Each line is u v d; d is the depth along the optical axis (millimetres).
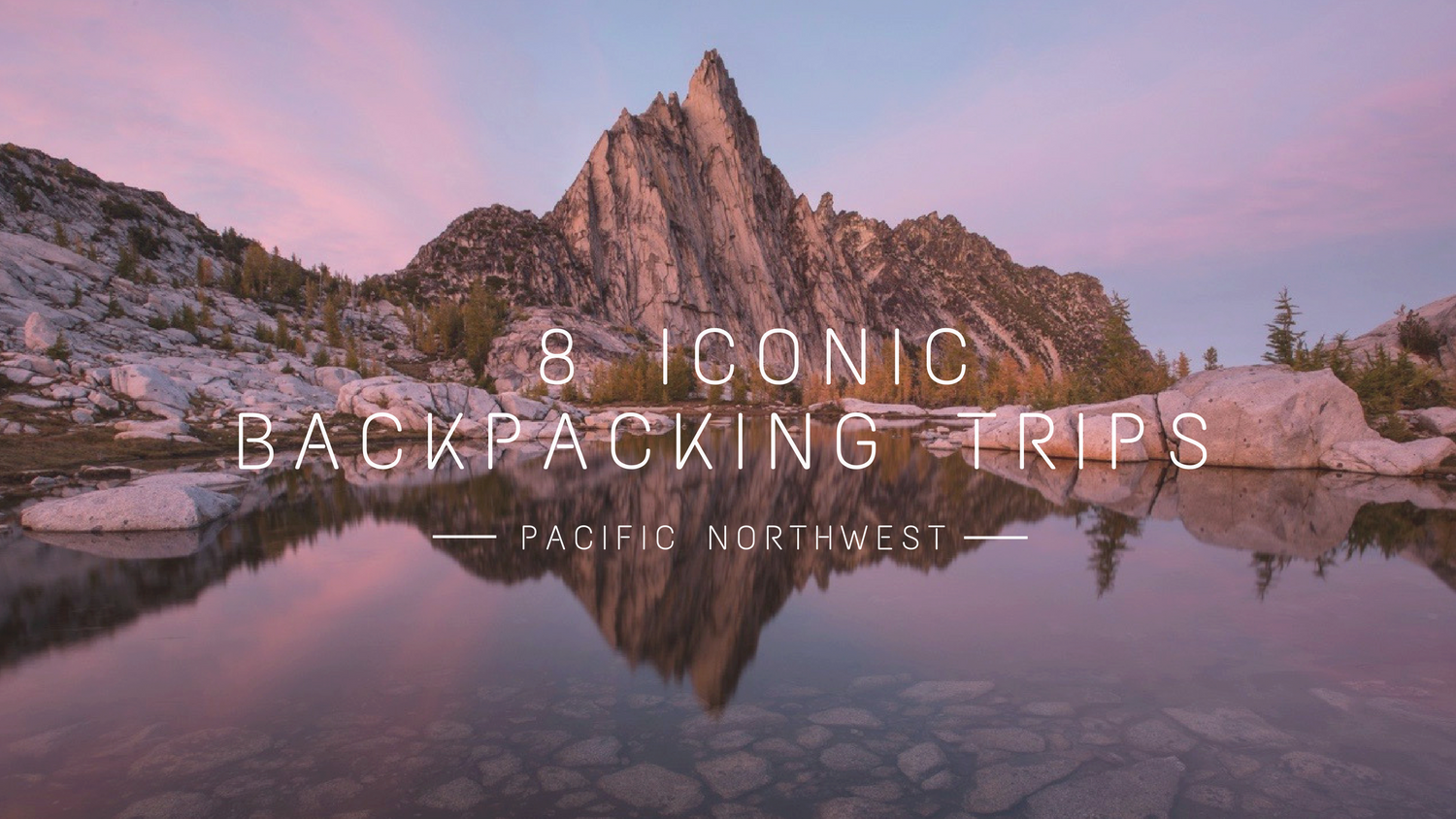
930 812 4602
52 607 9656
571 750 5500
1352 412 25484
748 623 8828
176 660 7570
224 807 4672
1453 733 5648
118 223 144375
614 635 8445
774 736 5746
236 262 160500
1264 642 7836
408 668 7332
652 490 23109
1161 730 5766
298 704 6398
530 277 194500
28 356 40219
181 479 22266
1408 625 8414
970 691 6609
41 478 23359
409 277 189125
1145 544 13375
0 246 82312
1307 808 4613
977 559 12414
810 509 18672
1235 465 26625
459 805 4684
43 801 4758
